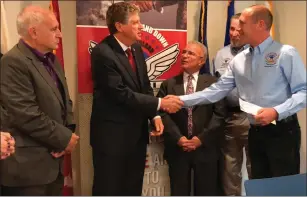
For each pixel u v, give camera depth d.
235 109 2.88
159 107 2.37
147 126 2.53
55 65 2.11
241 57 2.29
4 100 1.84
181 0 2.97
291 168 2.20
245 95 2.25
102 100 2.39
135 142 2.42
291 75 2.08
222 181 2.94
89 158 2.78
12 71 1.85
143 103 2.33
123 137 2.38
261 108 2.08
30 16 1.93
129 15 2.34
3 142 1.72
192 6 3.17
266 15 2.11
